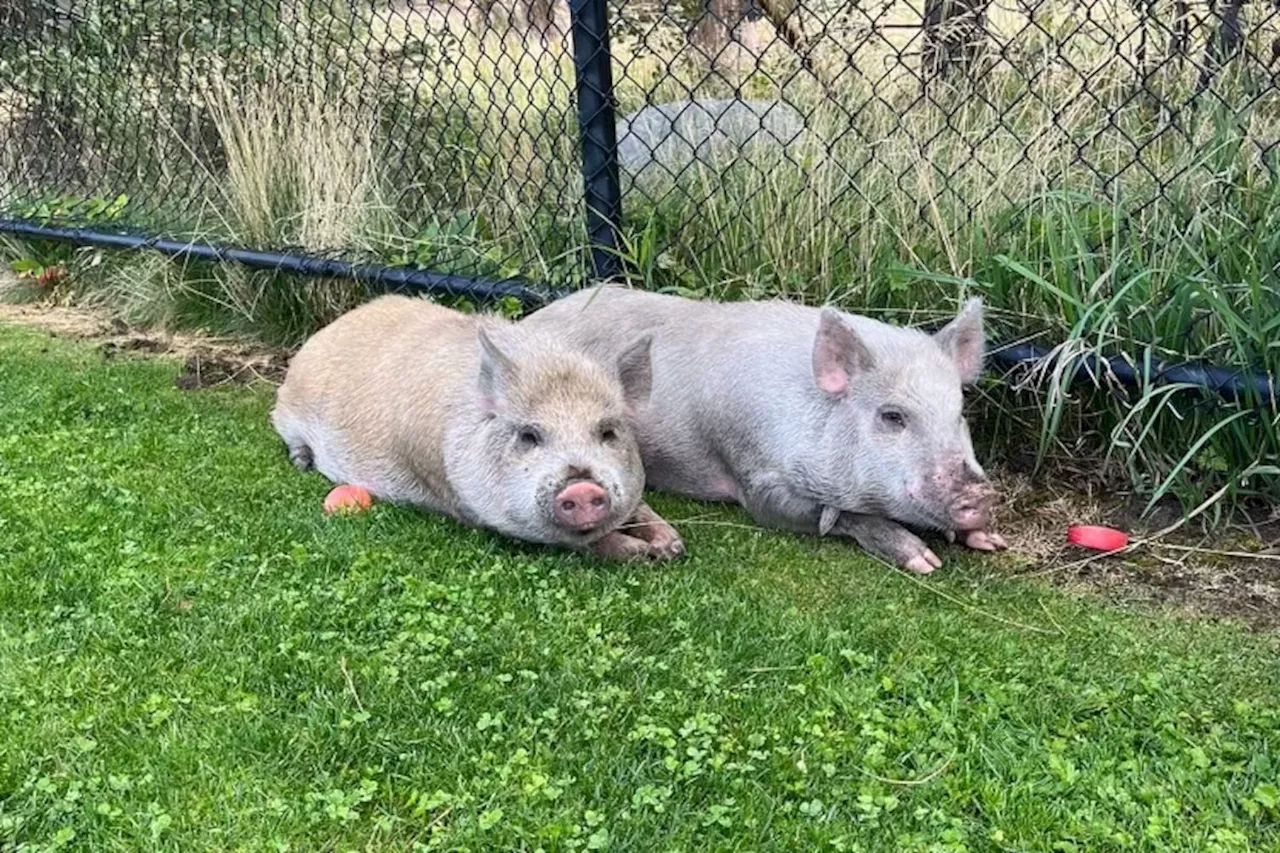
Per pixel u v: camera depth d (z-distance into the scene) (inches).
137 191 267.7
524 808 95.4
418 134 237.8
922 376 137.9
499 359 138.1
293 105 239.0
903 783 98.0
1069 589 135.3
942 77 181.9
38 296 261.6
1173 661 118.0
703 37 223.6
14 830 93.5
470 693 110.6
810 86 196.1
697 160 190.2
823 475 142.0
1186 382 145.8
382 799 97.5
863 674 114.7
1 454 169.3
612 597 128.0
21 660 115.8
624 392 144.6
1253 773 99.2
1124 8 169.9
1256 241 149.1
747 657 117.0
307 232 225.9
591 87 183.3
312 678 113.2
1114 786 97.1
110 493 154.9
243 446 177.8
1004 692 110.4
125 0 268.1
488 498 139.9
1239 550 142.3
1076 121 173.2
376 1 245.6
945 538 148.2
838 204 179.8
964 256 169.2
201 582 131.5
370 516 149.9
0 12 286.8
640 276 189.3
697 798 97.1
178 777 99.9
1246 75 163.8
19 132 288.4
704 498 160.7
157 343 230.8
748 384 149.2
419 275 209.0
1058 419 148.9
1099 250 160.7
